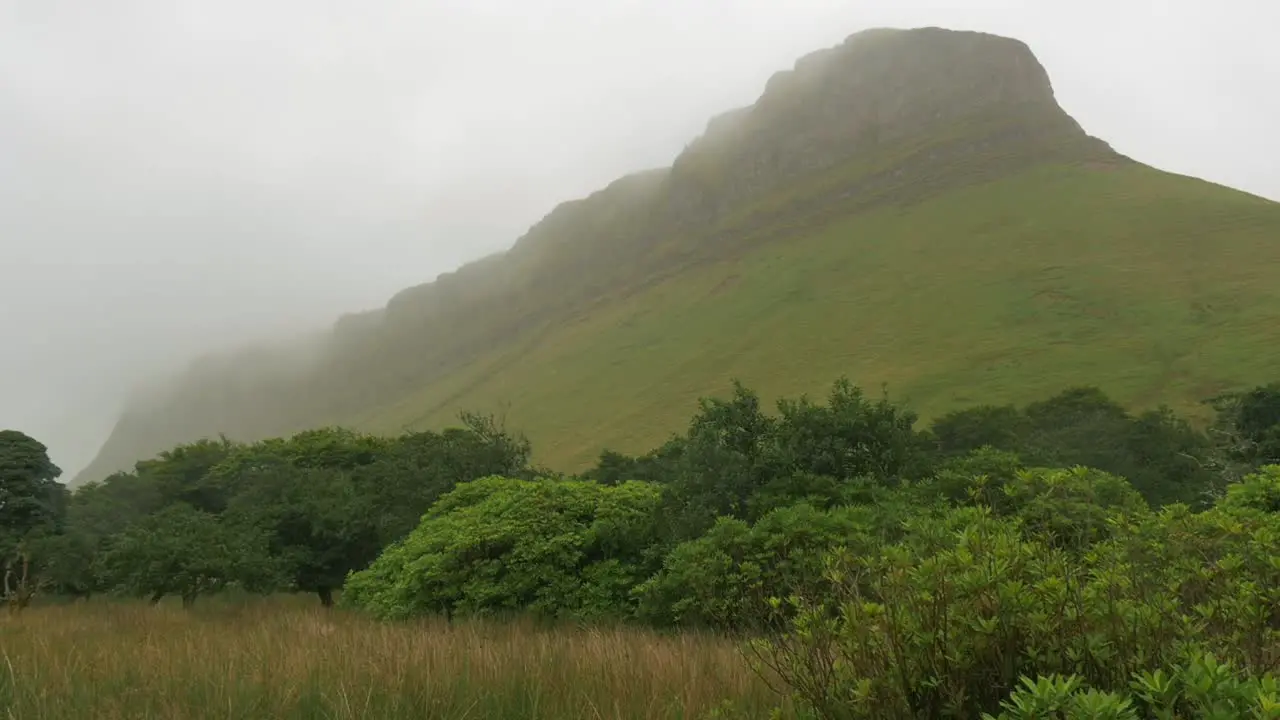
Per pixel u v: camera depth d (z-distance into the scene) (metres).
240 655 6.94
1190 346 85.31
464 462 31.03
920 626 3.30
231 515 32.34
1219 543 3.96
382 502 30.61
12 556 34.03
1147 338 90.69
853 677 3.41
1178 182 136.00
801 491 12.12
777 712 3.82
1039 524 5.86
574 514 13.66
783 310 139.88
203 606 23.22
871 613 3.44
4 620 13.86
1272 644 3.23
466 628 10.11
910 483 12.26
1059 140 181.38
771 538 9.53
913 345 109.50
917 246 143.12
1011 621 3.20
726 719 4.61
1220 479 36.53
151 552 24.00
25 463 43.03
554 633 9.65
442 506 17.64
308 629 9.62
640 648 7.14
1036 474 7.71
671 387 128.38
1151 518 4.75
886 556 3.66
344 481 33.25
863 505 11.01
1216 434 41.19
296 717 4.99
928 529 4.10
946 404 88.56
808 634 3.71
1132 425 48.97
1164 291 100.00
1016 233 133.38
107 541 35.72
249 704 5.18
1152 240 115.44
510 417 145.25
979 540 3.66
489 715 4.97
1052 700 2.52
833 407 14.34
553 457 117.75
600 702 5.09
